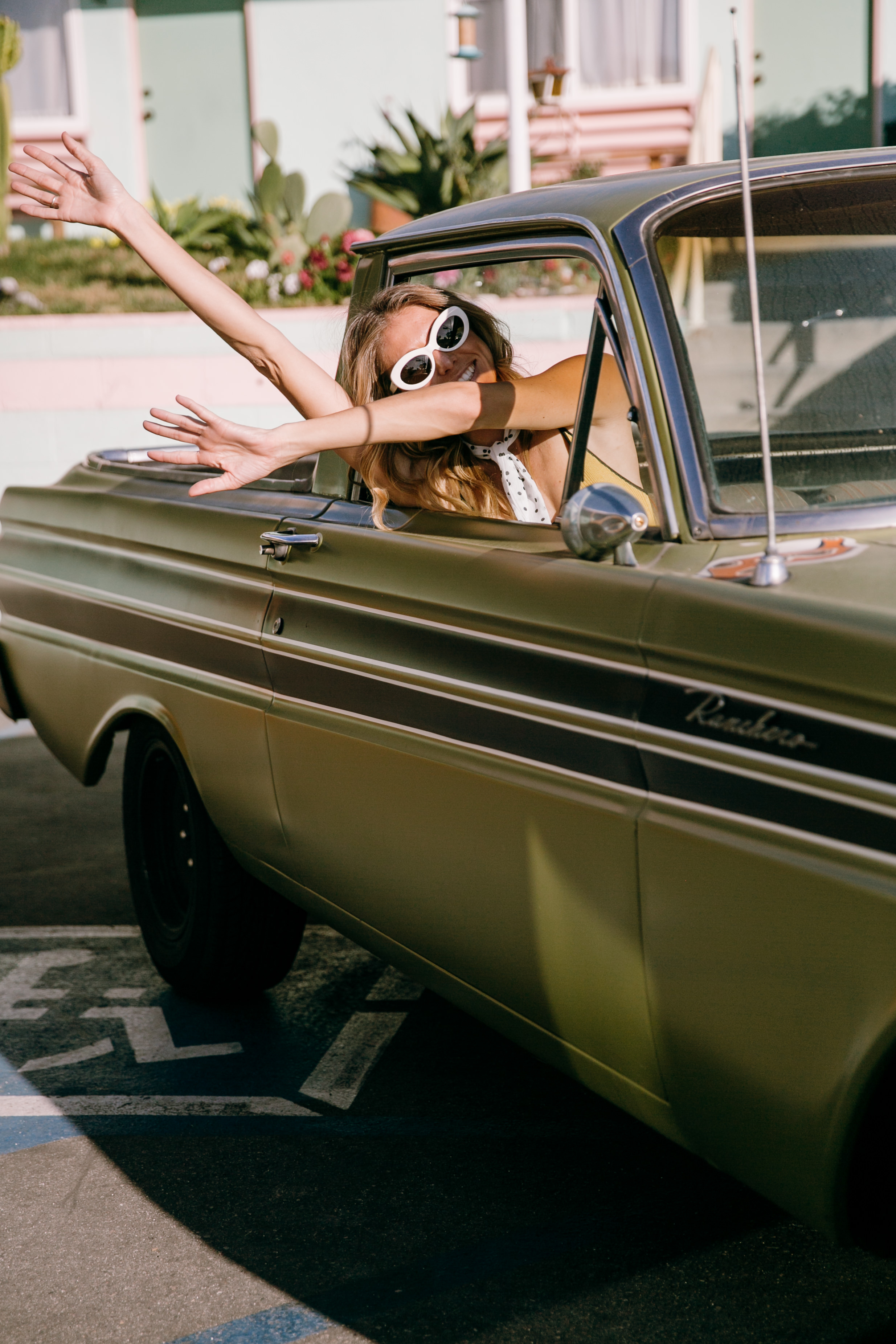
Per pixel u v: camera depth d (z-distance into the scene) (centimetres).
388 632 251
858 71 1301
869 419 227
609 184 252
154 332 1084
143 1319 239
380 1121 304
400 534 262
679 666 193
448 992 257
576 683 209
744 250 234
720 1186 272
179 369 1066
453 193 1148
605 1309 234
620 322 225
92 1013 367
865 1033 167
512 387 254
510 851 223
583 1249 253
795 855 176
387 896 261
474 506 266
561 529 208
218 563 314
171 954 368
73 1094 322
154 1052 343
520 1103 310
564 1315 234
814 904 172
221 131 1416
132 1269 254
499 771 225
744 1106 189
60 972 395
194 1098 318
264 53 1376
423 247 283
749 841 182
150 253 272
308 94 1381
